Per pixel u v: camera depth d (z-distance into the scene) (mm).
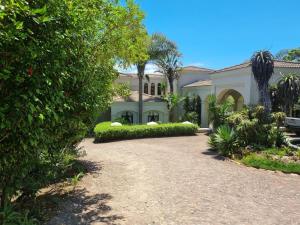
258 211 6621
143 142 19734
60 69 4539
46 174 7059
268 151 12891
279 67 23344
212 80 28828
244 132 14195
